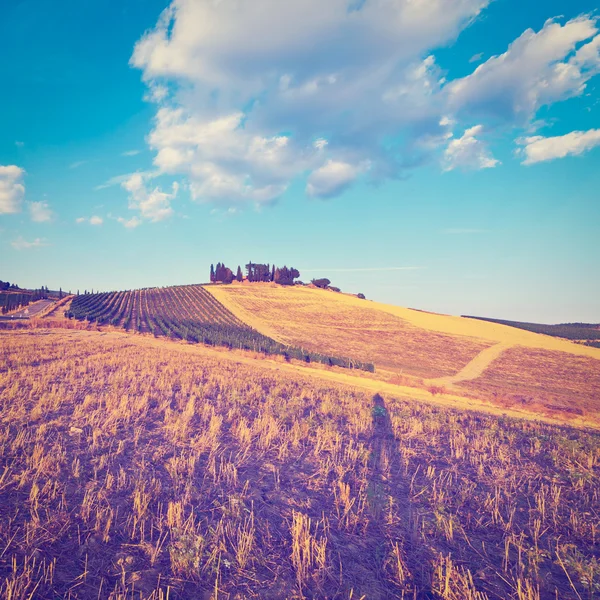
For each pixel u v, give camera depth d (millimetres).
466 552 4648
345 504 5664
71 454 6637
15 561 3719
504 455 8742
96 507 4836
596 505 6141
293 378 22094
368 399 16750
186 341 46781
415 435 10211
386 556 4461
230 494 5664
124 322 60000
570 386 48062
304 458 7586
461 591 3816
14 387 10961
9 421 8055
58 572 3695
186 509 5121
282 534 4758
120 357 21250
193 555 4035
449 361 58094
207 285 131000
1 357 17656
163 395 12211
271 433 8602
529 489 6770
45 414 8898
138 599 3410
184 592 3600
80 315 62812
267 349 44906
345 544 4641
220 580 3809
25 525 4312
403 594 3801
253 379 18047
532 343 80750
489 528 5277
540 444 10055
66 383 12844
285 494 5895
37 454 6137
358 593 3775
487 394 31703
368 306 107000
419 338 73938
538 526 5266
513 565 4418
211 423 8969
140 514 4707
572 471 7555
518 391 38938
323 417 11539
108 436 7746
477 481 7062
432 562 4359
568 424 20031
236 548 4336
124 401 10117
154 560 3994
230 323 70000
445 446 9445
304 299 107875
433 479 7000
